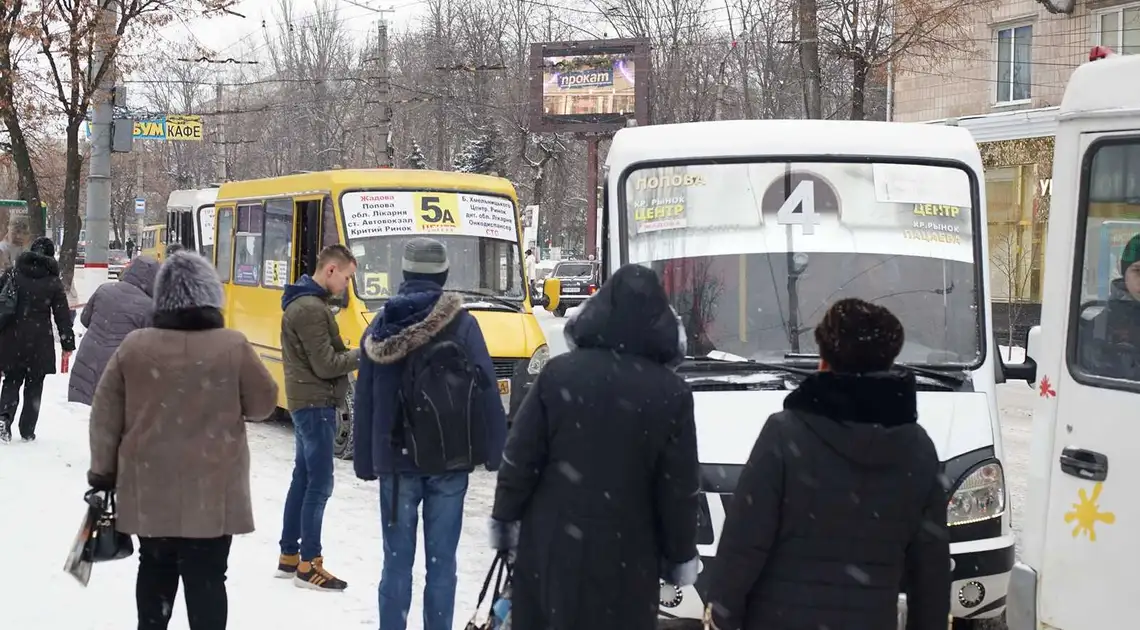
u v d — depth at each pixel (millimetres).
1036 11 25438
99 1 20891
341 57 65438
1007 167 25219
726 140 6617
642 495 3734
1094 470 4254
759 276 6312
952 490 5398
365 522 8227
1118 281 4316
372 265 11445
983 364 6098
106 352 8461
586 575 3672
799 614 3320
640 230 6496
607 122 45688
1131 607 4086
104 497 4762
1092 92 4430
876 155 6559
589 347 3812
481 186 12297
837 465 3287
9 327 10156
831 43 25984
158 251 36875
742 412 5660
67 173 23984
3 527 7375
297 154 67812
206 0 21344
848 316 3355
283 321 6316
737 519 3369
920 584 3416
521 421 3814
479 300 11703
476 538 8047
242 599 6168
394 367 5074
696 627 6031
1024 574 4527
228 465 4754
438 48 61000
